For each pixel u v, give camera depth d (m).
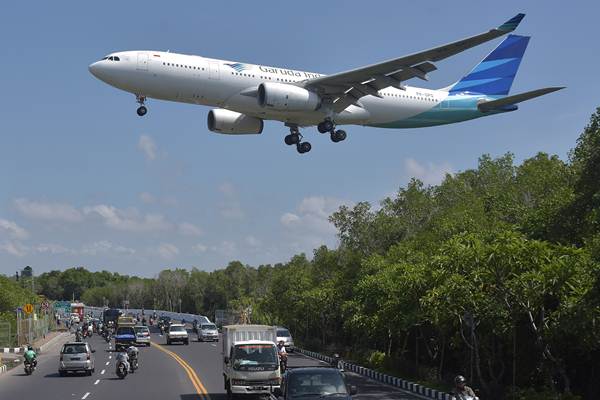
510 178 75.56
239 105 50.44
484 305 30.61
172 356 60.59
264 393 29.72
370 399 32.41
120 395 33.56
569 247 29.38
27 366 46.50
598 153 31.61
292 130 55.91
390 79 49.81
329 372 22.48
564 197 34.88
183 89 48.97
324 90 51.44
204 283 177.88
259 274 159.62
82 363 44.44
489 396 32.47
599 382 29.55
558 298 28.72
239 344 30.61
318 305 66.81
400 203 71.06
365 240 68.19
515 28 42.28
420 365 43.34
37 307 117.19
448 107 58.78
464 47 44.69
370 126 57.59
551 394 28.59
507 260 28.88
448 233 46.38
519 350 33.12
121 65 47.56
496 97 63.12
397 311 41.56
